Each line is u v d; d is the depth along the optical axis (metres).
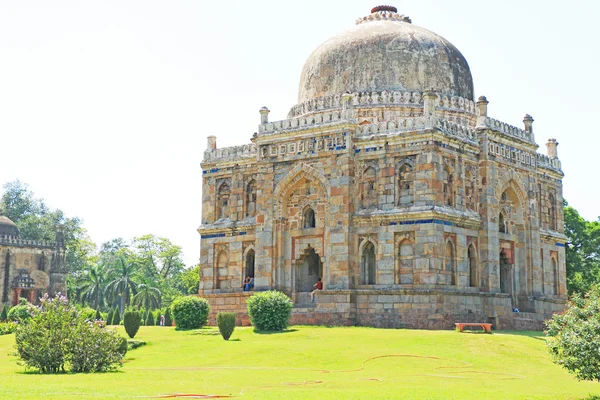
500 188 40.41
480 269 38.84
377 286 37.19
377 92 41.88
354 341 30.19
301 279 40.59
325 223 38.91
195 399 17.80
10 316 58.62
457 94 43.66
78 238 93.00
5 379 22.22
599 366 20.53
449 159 37.62
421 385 21.61
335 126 38.78
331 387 20.83
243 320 42.00
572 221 56.97
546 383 23.09
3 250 74.12
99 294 87.25
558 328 22.05
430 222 35.97
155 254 94.19
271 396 18.52
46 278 76.25
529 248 42.28
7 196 91.94
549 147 47.97
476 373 24.84
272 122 41.50
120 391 19.02
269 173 41.12
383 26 44.38
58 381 21.61
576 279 54.91
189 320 38.38
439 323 35.41
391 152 37.66
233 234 43.72
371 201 38.16
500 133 40.41
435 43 43.91
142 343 32.16
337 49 44.03
